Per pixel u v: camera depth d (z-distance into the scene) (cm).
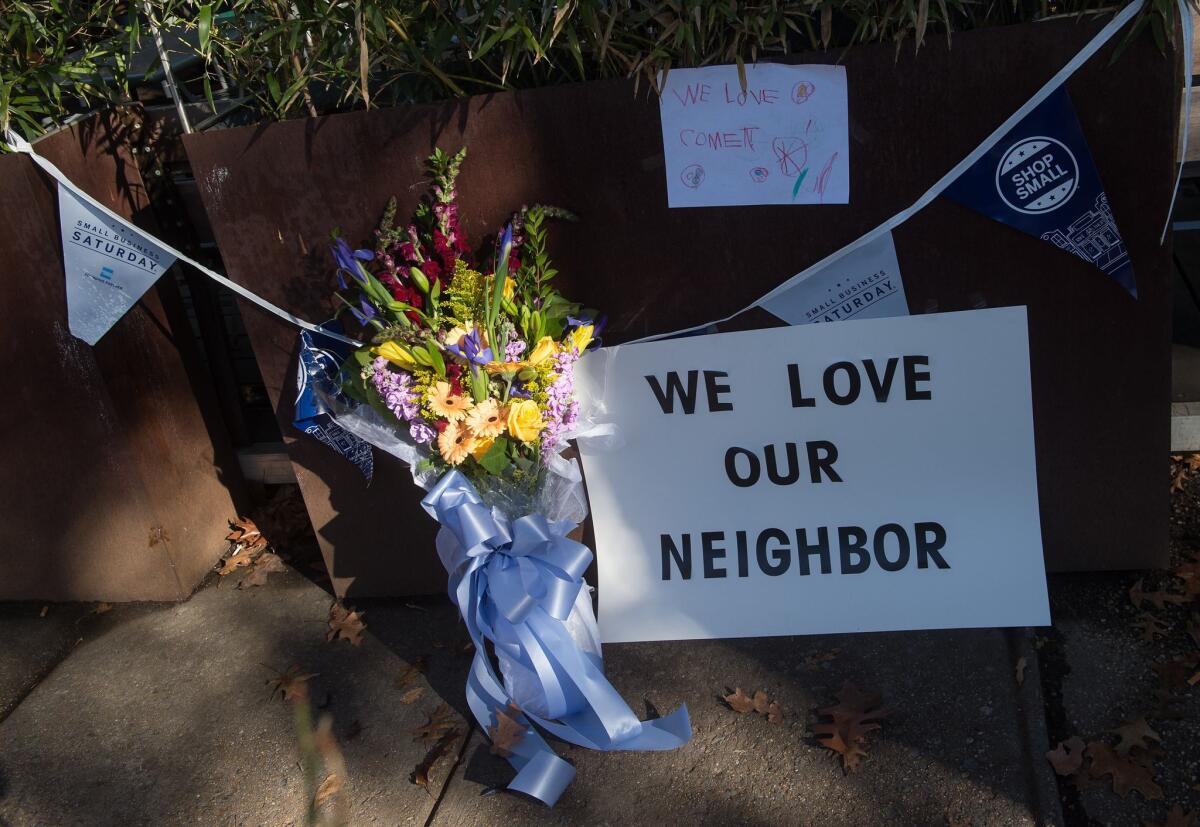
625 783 224
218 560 322
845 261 232
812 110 217
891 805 210
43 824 237
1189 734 212
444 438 214
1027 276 229
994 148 215
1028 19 224
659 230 234
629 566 259
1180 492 279
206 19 227
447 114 228
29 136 264
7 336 271
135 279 263
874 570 249
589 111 224
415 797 229
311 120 231
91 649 293
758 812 213
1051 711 224
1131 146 213
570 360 221
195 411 312
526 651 230
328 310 253
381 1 216
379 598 293
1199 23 223
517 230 236
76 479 291
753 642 255
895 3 206
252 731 254
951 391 240
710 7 208
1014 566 244
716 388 247
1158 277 225
